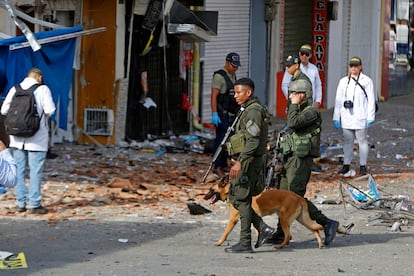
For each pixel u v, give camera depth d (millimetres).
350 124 31078
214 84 29922
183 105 40125
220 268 18875
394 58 60469
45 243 20984
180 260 19562
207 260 19609
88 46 35656
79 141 35969
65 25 35469
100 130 35844
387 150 37812
